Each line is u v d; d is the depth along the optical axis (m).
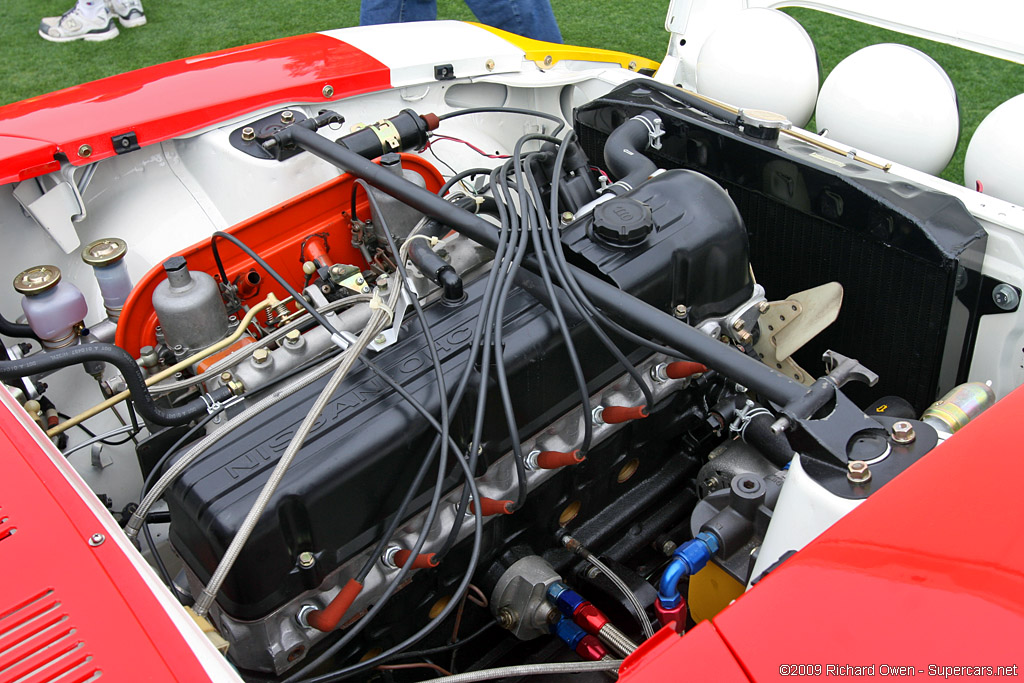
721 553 1.32
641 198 1.54
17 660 0.96
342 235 1.88
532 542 1.58
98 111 1.93
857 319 1.81
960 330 1.71
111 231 1.96
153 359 1.59
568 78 2.32
